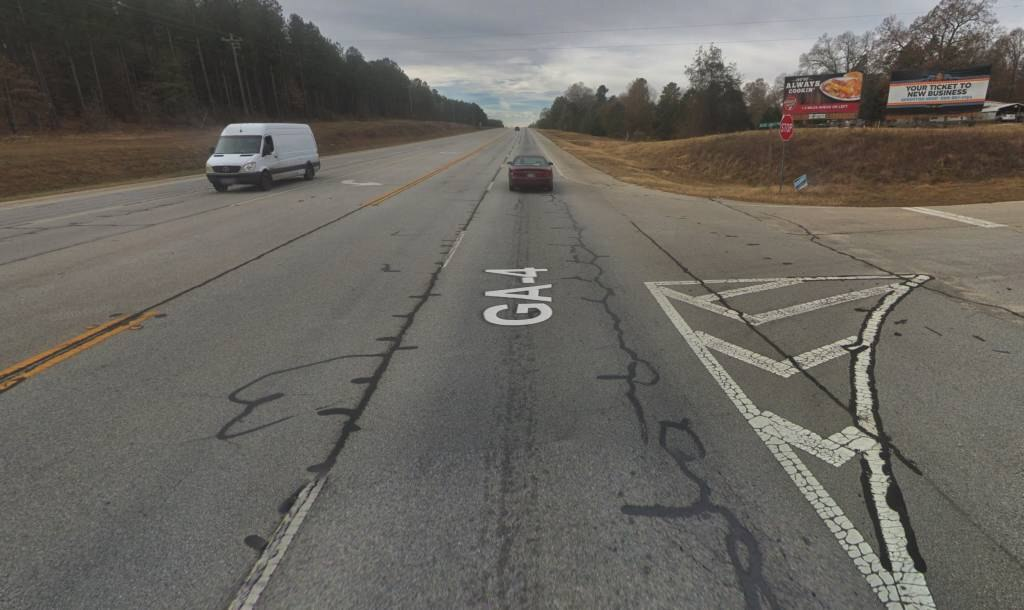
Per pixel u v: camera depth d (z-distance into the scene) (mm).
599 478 2926
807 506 2703
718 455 3131
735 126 68562
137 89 62156
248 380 4066
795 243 9523
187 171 27422
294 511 2654
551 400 3773
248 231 10281
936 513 2637
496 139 74438
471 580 2254
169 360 4422
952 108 26609
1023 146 21922
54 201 15227
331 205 13844
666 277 7223
